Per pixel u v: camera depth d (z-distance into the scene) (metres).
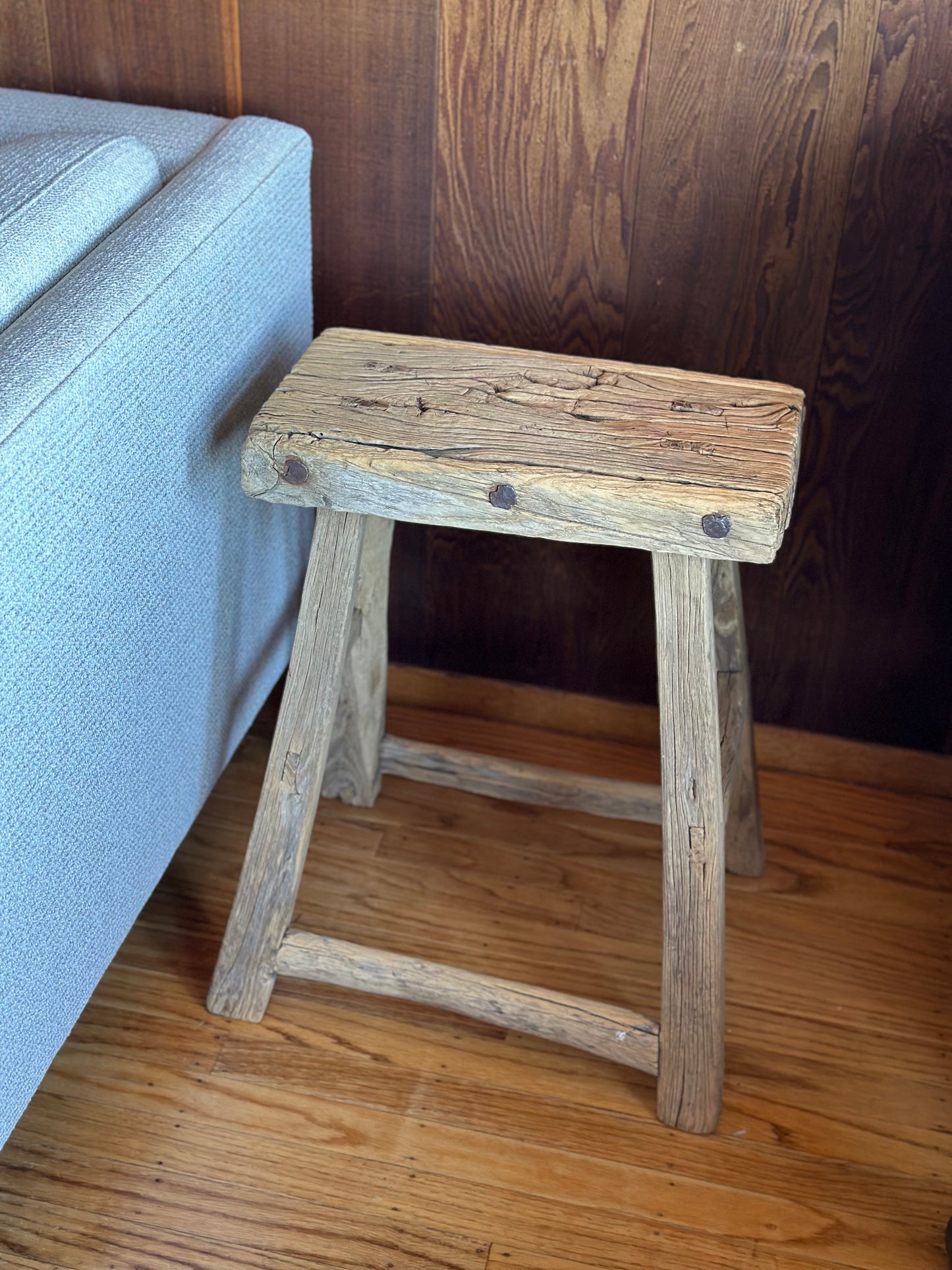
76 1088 1.19
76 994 1.06
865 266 1.27
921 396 1.32
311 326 1.36
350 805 1.51
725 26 1.17
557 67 1.23
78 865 1.02
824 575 1.45
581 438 1.00
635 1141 1.17
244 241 1.12
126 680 1.04
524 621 1.56
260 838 1.18
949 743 1.53
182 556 1.11
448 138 1.29
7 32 1.34
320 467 0.99
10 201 1.01
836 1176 1.15
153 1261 1.06
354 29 1.25
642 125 1.24
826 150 1.21
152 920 1.36
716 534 0.93
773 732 1.57
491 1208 1.11
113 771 1.05
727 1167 1.15
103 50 1.33
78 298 0.94
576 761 1.59
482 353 1.13
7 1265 1.05
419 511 0.99
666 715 1.02
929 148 1.19
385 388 1.06
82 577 0.93
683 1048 1.14
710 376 1.10
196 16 1.29
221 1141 1.16
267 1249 1.07
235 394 1.16
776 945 1.37
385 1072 1.22
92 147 1.08
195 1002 1.28
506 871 1.44
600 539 0.96
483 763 1.43
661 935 1.38
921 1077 1.24
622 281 1.34
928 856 1.48
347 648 1.34
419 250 1.37
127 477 0.98
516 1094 1.21
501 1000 1.18
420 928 1.37
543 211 1.31
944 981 1.34
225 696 1.28
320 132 1.32
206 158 1.15
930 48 1.14
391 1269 1.06
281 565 1.38
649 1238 1.10
